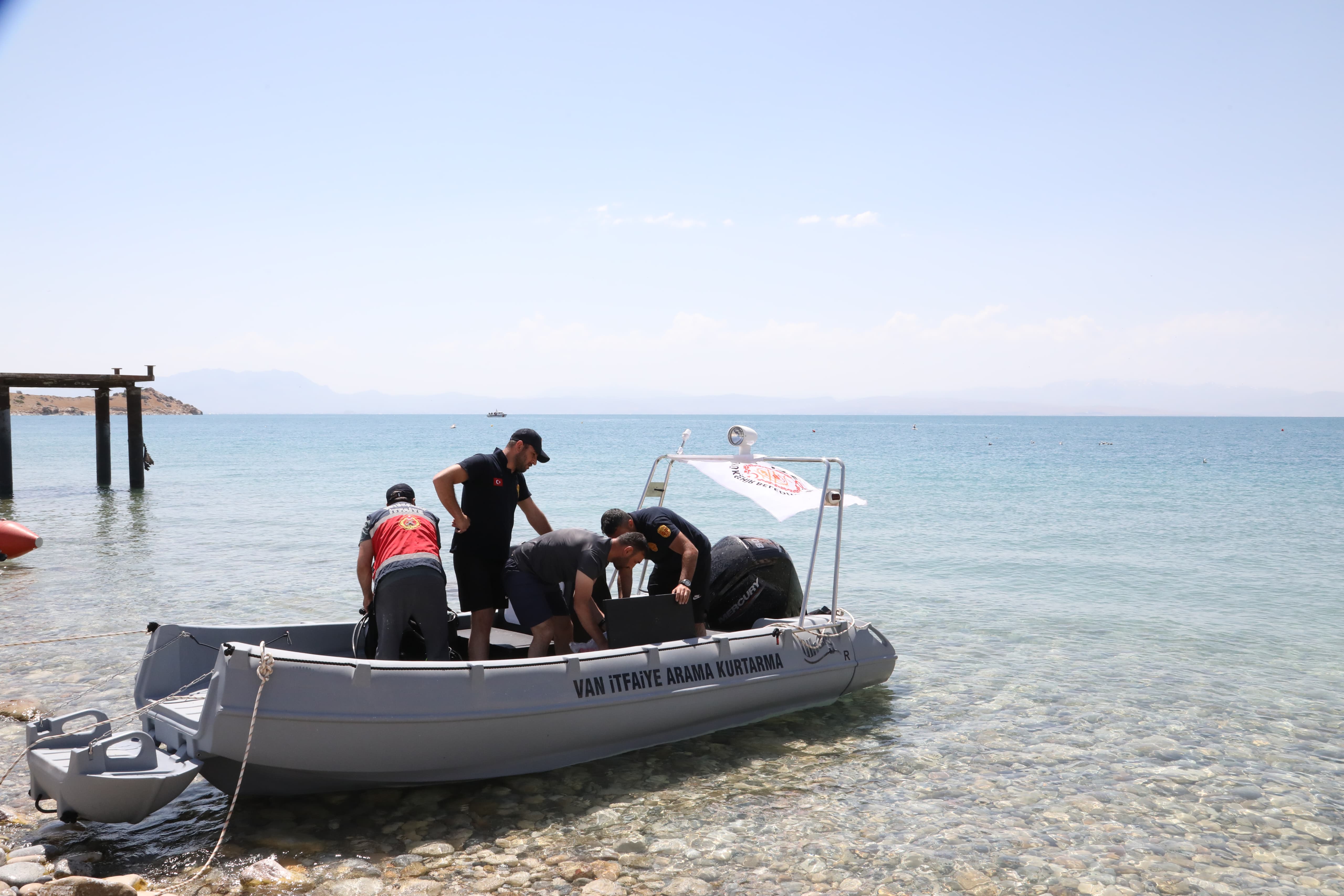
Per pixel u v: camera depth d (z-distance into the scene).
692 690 6.10
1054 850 4.77
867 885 4.36
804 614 6.92
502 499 6.26
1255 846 4.86
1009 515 22.66
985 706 7.36
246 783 4.80
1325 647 9.50
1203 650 9.34
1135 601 11.94
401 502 6.01
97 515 21.17
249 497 26.17
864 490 30.72
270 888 4.15
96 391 27.00
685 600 6.36
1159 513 23.16
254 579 12.95
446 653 5.50
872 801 5.39
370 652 5.66
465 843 4.70
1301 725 6.95
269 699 4.50
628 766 5.82
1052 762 6.10
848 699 7.50
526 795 5.33
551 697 5.40
